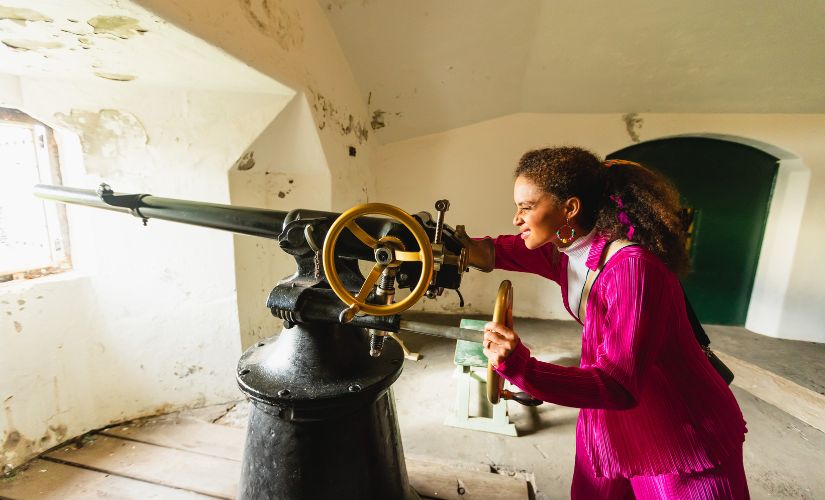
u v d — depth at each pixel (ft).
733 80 7.22
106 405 4.85
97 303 4.62
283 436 2.44
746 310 9.46
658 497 2.53
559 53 6.93
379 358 2.79
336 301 2.34
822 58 6.56
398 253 1.94
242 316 5.64
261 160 5.60
